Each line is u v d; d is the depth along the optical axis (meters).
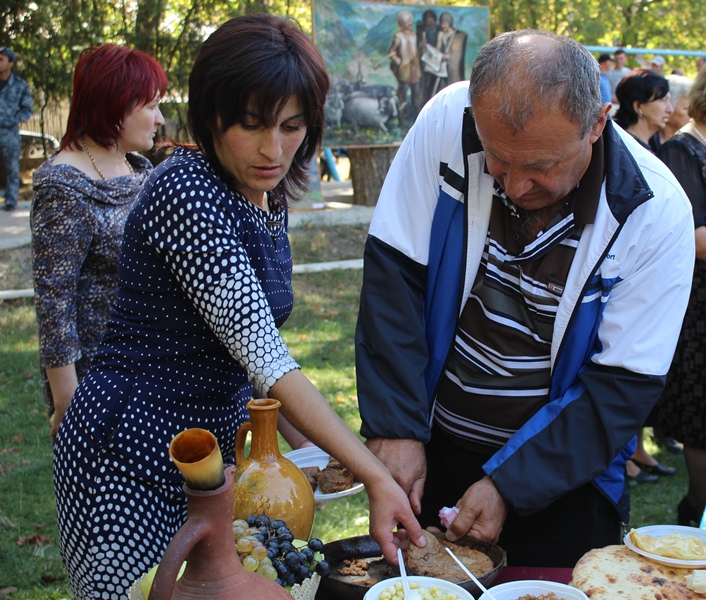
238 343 1.54
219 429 1.76
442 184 1.95
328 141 10.79
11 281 8.03
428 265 2.00
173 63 10.66
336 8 10.48
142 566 1.64
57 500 1.73
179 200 1.57
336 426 1.55
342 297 8.20
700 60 12.16
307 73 1.55
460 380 2.03
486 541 1.74
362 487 2.00
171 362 1.67
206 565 1.15
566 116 1.55
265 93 1.50
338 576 1.63
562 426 1.84
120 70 2.45
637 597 1.45
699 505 3.46
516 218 1.87
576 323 1.86
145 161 2.76
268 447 1.69
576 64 1.58
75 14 10.77
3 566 3.61
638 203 1.78
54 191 2.38
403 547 1.69
